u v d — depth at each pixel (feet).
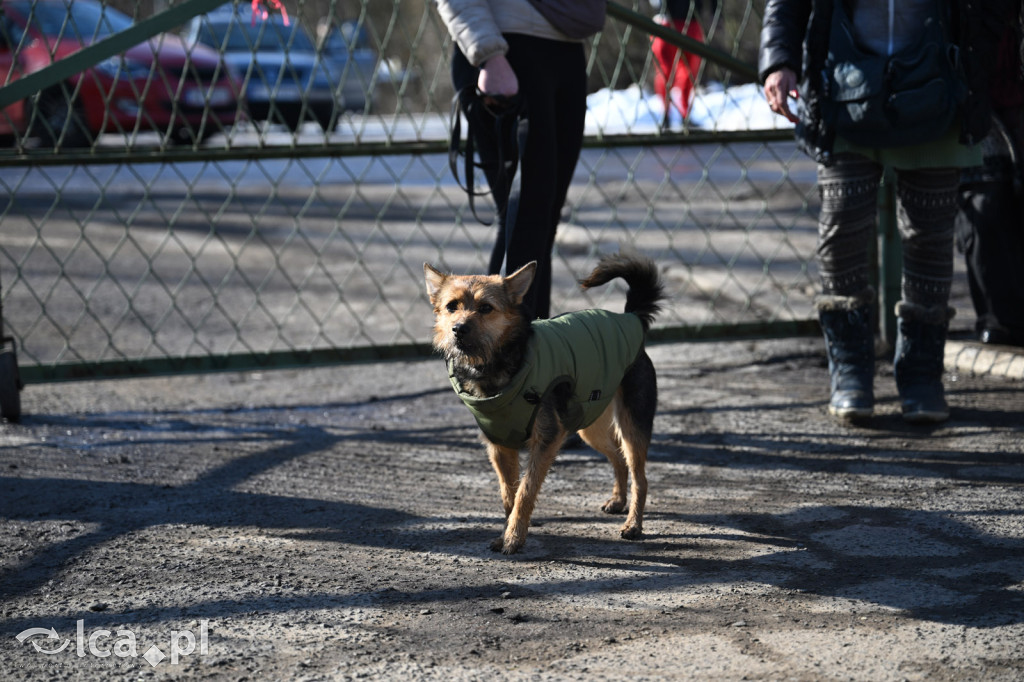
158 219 40.57
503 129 16.55
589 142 20.89
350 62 20.45
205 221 40.16
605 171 48.26
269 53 48.67
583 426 13.64
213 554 12.62
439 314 13.78
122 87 44.57
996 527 12.96
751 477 15.40
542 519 14.07
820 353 22.84
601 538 13.24
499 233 16.88
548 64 16.21
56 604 11.23
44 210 42.06
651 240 34.24
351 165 52.49
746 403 19.27
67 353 23.38
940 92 15.94
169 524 13.69
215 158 19.77
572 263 32.35
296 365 20.13
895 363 17.92
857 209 17.20
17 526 13.57
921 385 17.44
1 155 18.65
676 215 37.96
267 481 15.52
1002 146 19.56
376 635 10.42
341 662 9.86
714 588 11.48
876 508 13.85
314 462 16.46
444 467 16.24
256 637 10.41
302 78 48.96
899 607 10.86
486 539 13.21
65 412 19.56
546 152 16.25
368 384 21.72
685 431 17.76
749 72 21.18
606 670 9.62
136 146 19.95
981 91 16.16
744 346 23.62
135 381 22.21
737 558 12.36
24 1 44.91
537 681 9.43
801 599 11.14
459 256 33.86
